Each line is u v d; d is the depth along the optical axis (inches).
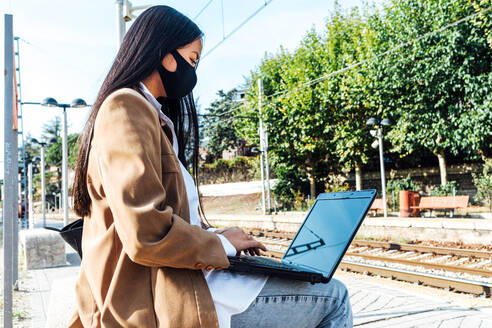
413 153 856.9
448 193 677.9
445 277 258.2
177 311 42.3
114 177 41.6
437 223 425.1
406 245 386.9
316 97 842.8
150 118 46.2
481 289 235.0
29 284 264.1
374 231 490.9
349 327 52.0
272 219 662.5
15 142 149.5
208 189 1341.0
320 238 58.2
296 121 869.2
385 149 837.2
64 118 472.7
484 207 643.5
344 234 53.2
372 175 933.2
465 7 554.3
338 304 51.2
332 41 857.5
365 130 808.9
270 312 47.2
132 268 44.6
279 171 956.0
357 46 781.3
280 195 956.0
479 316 168.9
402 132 687.1
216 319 43.2
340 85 810.2
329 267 49.5
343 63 806.5
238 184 1244.5
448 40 569.9
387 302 194.9
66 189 480.4
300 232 65.9
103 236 46.3
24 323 173.3
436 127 628.1
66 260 354.3
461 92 608.7
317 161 950.4
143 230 39.6
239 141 1599.4
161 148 48.2
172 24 54.0
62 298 144.7
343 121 842.8
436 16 580.4
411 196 620.4
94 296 48.2
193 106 75.0
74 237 91.2
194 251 42.8
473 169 781.9
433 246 400.8
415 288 262.1
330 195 66.7
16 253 250.2
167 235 40.6
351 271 326.3
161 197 42.3
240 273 48.0
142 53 51.7
